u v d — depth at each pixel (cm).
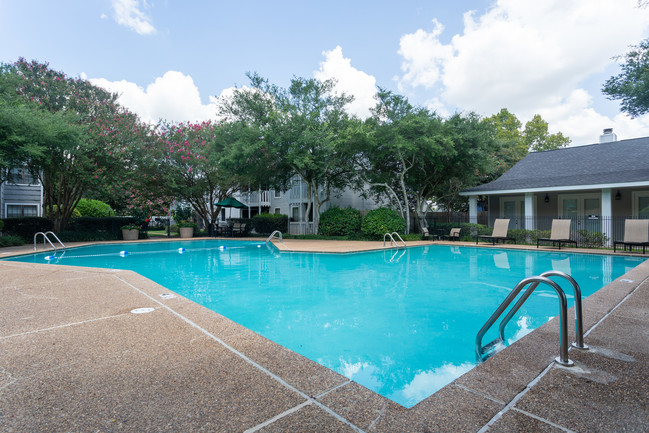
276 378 223
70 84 1822
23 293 480
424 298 548
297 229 2244
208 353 266
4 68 1589
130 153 1659
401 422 172
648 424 168
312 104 1750
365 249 1202
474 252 1213
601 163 1532
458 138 1484
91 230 1769
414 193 2089
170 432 164
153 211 2030
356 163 1856
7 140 1155
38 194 2066
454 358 312
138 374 229
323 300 537
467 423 170
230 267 898
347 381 220
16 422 172
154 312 382
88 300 438
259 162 1652
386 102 1689
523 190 1519
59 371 233
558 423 169
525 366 238
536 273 779
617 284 523
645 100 1163
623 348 272
